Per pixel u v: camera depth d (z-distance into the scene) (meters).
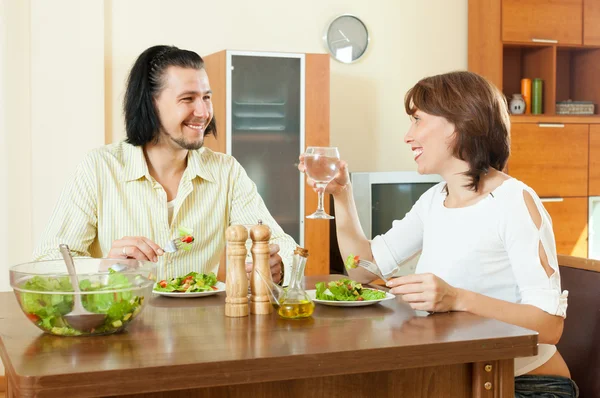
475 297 1.64
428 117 1.89
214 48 4.18
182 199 2.29
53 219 2.18
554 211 4.51
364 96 4.54
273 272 1.86
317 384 1.41
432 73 4.68
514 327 1.46
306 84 3.97
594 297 2.06
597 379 2.01
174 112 2.18
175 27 4.10
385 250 2.12
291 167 3.97
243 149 3.88
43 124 3.78
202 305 1.68
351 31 4.47
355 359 1.27
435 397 1.46
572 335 2.11
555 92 4.61
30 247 3.78
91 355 1.22
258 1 4.26
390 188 4.13
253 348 1.28
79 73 3.83
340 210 2.15
